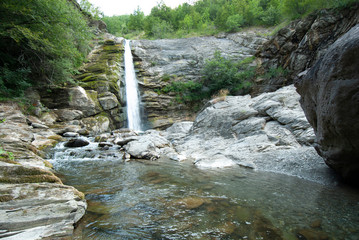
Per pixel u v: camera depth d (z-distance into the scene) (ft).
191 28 125.08
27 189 9.09
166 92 72.28
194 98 70.90
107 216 9.45
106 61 69.56
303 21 53.57
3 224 7.06
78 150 27.94
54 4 43.42
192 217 9.35
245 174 16.80
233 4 110.22
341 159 11.88
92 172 18.07
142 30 148.97
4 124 26.13
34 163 17.25
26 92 45.70
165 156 26.21
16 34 38.96
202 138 32.32
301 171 16.40
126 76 72.28
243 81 66.39
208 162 21.01
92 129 46.11
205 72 72.49
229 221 8.92
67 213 8.41
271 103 30.14
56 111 46.73
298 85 15.30
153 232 8.12
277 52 60.18
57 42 46.78
